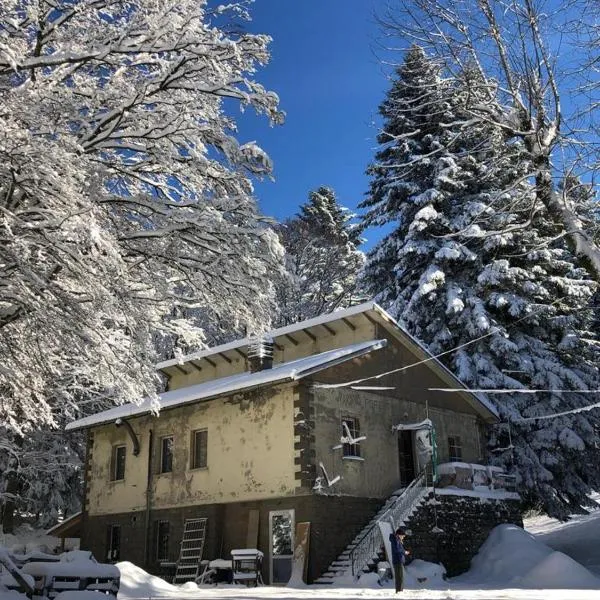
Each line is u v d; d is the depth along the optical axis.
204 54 11.48
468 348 31.23
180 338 14.42
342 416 22.84
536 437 29.78
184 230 12.05
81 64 11.34
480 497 24.52
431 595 16.06
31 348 11.44
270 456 22.06
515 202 14.14
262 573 21.36
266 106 12.38
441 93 14.98
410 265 33.59
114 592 11.56
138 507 26.02
